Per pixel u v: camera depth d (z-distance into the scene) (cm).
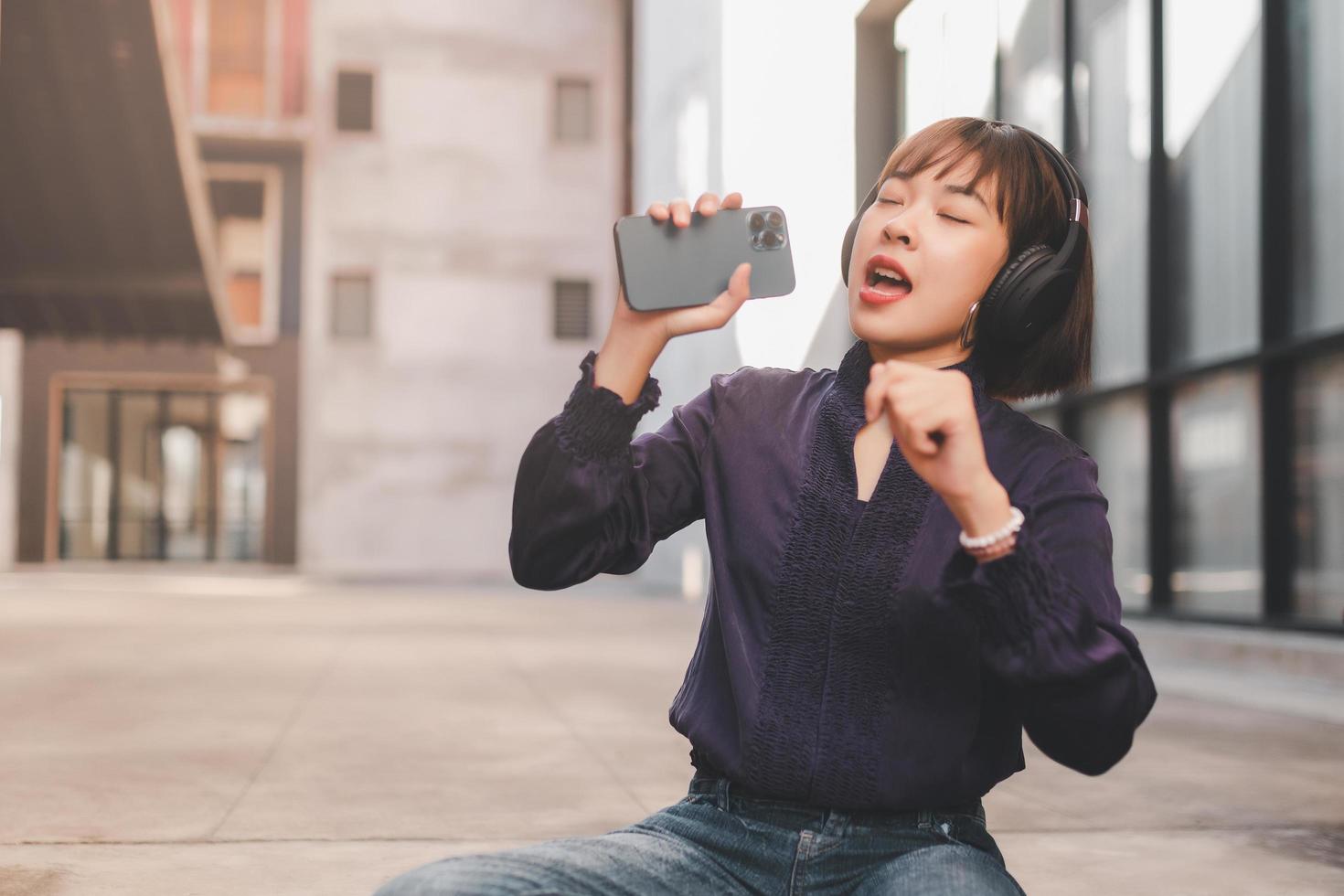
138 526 2603
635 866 122
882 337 137
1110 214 945
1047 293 137
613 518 139
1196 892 296
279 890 287
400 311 2580
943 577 128
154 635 989
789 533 135
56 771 427
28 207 1750
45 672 730
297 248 2575
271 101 2567
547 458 134
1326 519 731
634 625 1159
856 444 138
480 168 2611
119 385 2580
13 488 2495
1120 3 923
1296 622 739
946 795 131
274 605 1437
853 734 130
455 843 334
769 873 131
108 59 1591
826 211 1181
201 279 1902
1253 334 790
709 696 141
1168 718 578
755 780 132
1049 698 118
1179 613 862
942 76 1088
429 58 2603
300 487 2556
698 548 1789
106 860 311
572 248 2628
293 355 2572
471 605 1493
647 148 2073
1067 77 973
